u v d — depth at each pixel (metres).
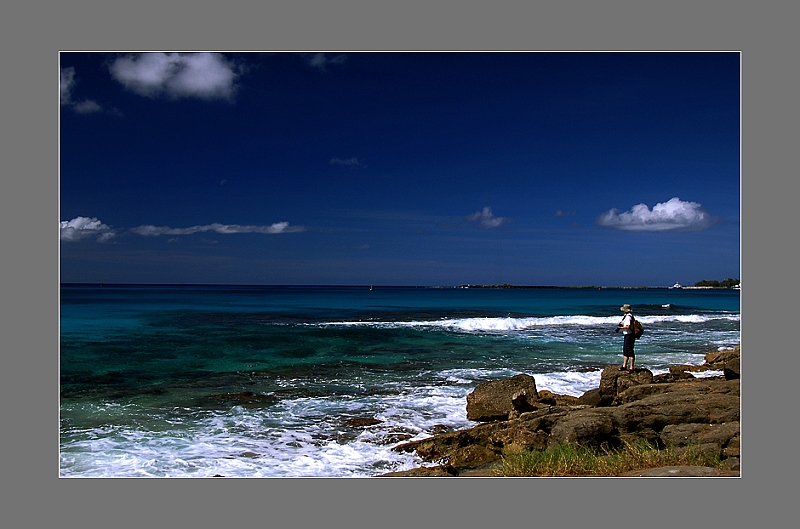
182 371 15.31
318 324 27.88
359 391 13.03
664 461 7.27
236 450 8.70
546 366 16.69
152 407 11.36
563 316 35.47
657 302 60.38
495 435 8.88
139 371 15.22
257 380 14.20
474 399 10.88
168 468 7.80
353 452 8.68
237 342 21.00
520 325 29.30
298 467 7.94
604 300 65.06
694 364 17.44
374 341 21.89
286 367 16.06
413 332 25.11
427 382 14.12
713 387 10.64
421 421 10.52
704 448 7.50
